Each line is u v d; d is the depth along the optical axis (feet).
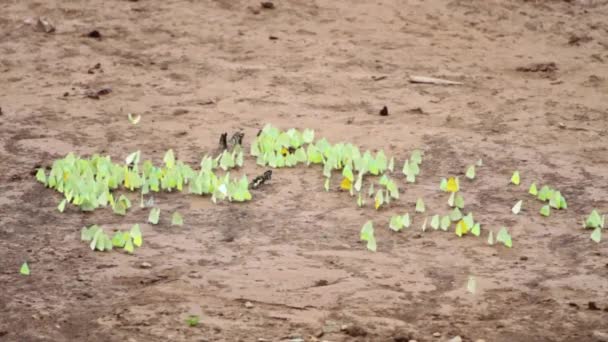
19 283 31.14
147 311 29.22
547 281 32.22
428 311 29.68
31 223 36.60
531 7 78.23
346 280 31.83
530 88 60.08
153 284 31.27
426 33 71.05
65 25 69.62
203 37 68.13
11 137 47.75
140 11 73.00
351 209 38.73
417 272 32.71
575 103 57.11
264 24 71.05
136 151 46.03
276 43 67.26
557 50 69.67
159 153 45.75
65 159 42.09
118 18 71.41
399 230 36.52
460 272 32.83
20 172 42.63
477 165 44.80
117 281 31.42
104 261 33.06
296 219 37.52
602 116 54.65
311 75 60.59
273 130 46.96
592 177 43.73
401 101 55.88
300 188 41.01
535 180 43.04
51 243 34.65
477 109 54.90
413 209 38.88
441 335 28.02
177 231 36.01
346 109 54.08
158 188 40.37
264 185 41.24
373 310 29.63
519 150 47.39
